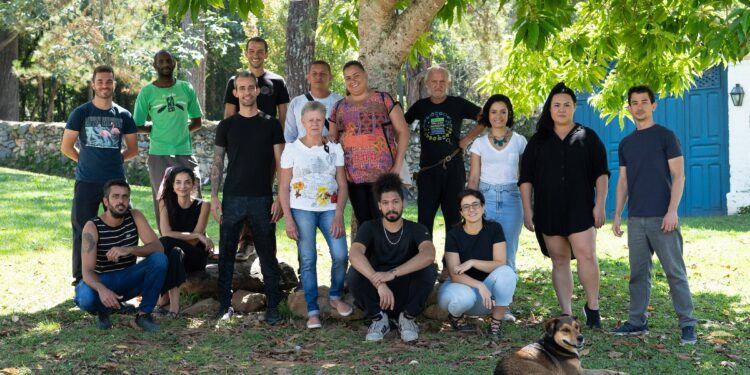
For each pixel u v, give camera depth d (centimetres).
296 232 629
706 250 1041
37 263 894
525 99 952
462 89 2492
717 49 618
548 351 460
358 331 627
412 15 702
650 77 830
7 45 2661
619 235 624
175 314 660
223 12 2733
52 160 1906
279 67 2231
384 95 639
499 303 600
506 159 654
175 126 778
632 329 611
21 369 504
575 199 613
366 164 631
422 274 595
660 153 590
